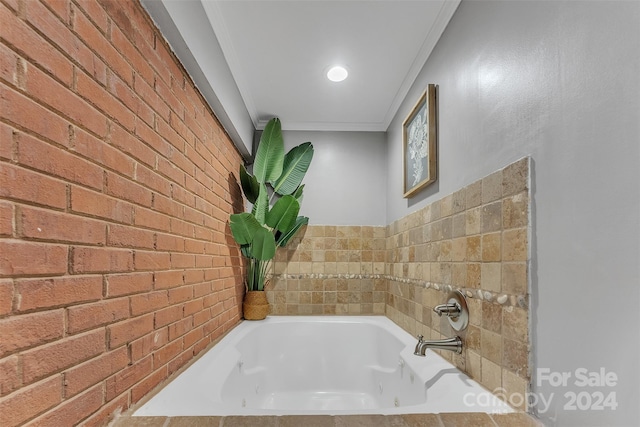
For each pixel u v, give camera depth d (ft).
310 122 9.77
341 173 9.93
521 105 3.48
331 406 7.56
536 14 3.28
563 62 2.91
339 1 5.21
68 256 2.56
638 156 2.24
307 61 6.81
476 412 3.27
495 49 3.99
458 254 4.78
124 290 3.29
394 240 8.59
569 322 2.77
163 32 4.21
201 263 5.60
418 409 3.39
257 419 3.12
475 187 4.34
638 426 2.19
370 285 9.61
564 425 2.78
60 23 2.52
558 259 2.92
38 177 2.30
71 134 2.62
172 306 4.42
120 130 3.28
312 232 9.73
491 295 3.88
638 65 2.26
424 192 6.38
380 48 6.34
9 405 2.05
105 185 3.03
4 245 2.04
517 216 3.44
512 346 3.46
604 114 2.50
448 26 5.41
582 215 2.68
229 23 5.69
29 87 2.23
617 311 2.35
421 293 6.38
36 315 2.26
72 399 2.56
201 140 5.68
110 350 3.05
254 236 7.50
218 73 5.97
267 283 9.52
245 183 8.46
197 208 5.44
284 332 8.30
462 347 4.53
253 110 8.91
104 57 3.05
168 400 3.61
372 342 8.20
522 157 3.43
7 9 2.09
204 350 5.68
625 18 2.36
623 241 2.32
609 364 2.40
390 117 9.23
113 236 3.14
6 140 2.07
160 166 4.14
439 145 5.66
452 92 5.19
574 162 2.77
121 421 3.07
